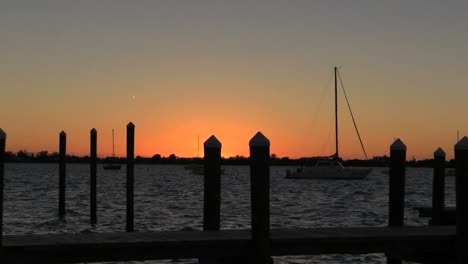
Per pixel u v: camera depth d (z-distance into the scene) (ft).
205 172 41.16
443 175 53.47
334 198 171.12
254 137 37.04
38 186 223.92
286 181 298.76
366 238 39.19
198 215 111.34
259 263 36.70
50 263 34.81
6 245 34.37
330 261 58.70
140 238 37.27
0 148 33.40
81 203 136.87
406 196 194.08
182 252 36.45
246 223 96.12
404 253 40.01
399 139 46.39
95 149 90.63
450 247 40.32
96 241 35.96
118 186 234.99
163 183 279.28
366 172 246.88
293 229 42.50
